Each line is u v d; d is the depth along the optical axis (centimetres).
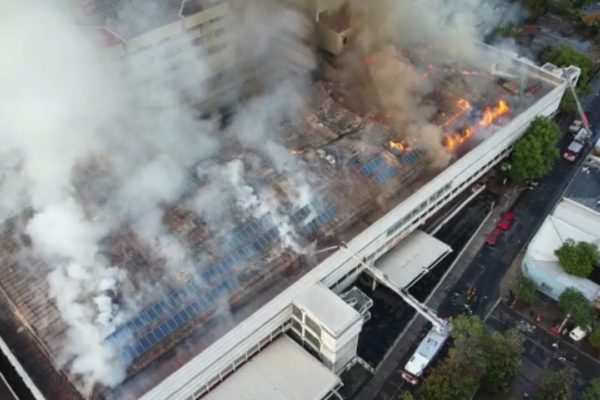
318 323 6581
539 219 9156
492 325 7819
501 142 9012
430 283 8300
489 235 8900
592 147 10331
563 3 13538
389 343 7600
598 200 8794
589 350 7556
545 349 7562
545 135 9356
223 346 6291
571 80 10194
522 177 9381
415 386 7150
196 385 6344
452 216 9031
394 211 7562
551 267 8031
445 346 7531
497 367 6888
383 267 8025
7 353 6303
